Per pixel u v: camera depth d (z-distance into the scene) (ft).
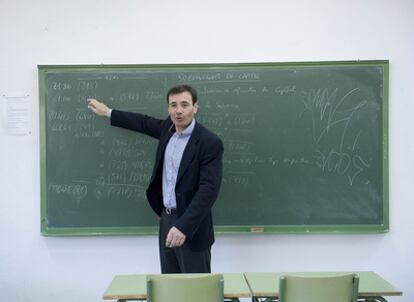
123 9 10.26
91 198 10.28
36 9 10.23
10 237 10.42
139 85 10.19
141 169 10.32
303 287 6.83
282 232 10.32
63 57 10.27
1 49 10.24
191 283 6.64
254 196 10.32
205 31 10.27
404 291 10.52
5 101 10.28
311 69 10.21
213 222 10.32
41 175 10.23
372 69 10.21
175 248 8.85
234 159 10.29
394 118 10.40
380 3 10.32
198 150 8.48
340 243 10.52
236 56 10.28
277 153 10.28
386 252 10.51
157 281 6.73
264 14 10.28
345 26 10.32
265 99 10.23
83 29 10.26
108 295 6.95
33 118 10.32
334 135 10.26
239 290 7.16
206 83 10.20
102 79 10.18
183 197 8.52
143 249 10.48
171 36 10.26
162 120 9.73
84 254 10.47
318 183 10.31
